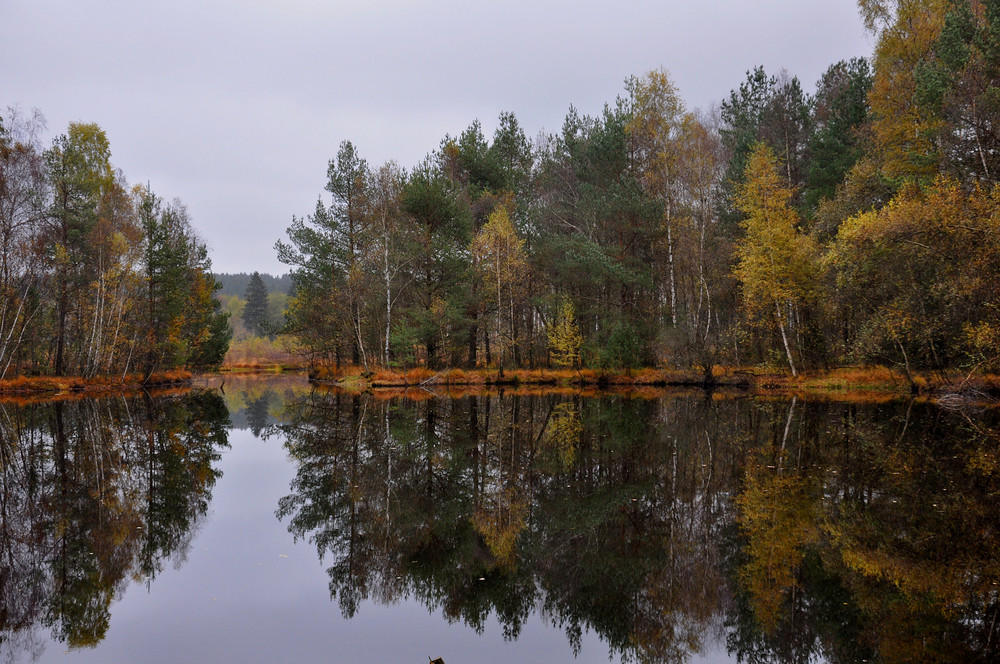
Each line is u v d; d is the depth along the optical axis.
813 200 31.09
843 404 23.36
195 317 48.44
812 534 8.42
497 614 6.38
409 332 34.38
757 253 27.72
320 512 10.16
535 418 21.88
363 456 15.12
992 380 22.86
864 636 5.55
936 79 21.22
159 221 45.62
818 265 26.23
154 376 42.25
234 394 36.25
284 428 20.23
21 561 7.86
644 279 32.84
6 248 30.61
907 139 24.69
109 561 7.86
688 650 5.50
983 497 9.98
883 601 6.28
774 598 6.47
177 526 9.39
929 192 20.95
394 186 34.56
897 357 25.84
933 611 6.02
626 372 34.78
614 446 15.87
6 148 30.03
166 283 41.19
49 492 11.53
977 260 19.12
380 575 7.45
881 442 14.95
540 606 6.58
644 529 9.02
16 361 37.53
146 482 12.39
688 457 14.16
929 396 25.25
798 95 34.50
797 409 22.11
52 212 33.50
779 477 11.80
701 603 6.50
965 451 13.73
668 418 20.83
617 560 7.84
